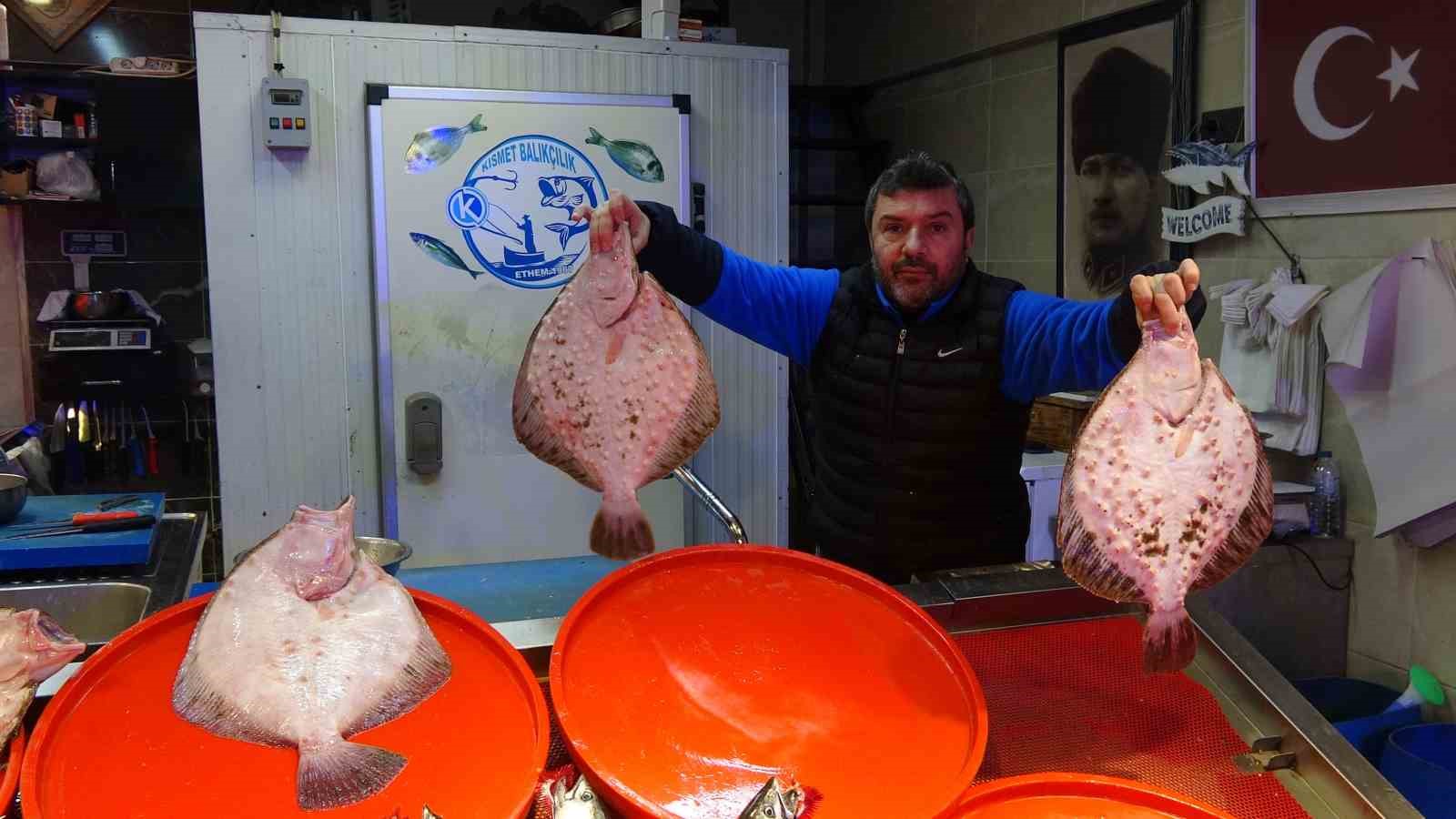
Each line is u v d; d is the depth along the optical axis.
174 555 2.20
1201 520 0.98
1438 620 2.42
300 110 2.39
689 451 1.09
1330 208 2.57
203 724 0.84
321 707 0.83
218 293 2.45
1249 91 2.78
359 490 2.60
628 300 1.07
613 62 2.64
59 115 3.79
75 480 3.88
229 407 2.49
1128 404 0.99
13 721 0.87
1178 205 3.03
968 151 4.09
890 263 1.73
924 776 0.95
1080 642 1.23
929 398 1.78
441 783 0.90
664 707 1.01
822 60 5.01
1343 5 2.50
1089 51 3.38
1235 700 1.15
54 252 3.95
